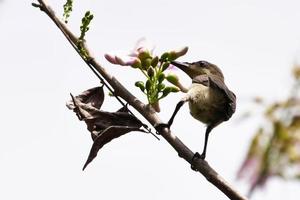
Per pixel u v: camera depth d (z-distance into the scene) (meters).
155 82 6.99
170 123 6.62
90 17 6.74
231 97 8.17
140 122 6.91
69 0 6.79
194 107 8.31
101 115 7.16
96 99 7.45
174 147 6.59
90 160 6.82
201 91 8.30
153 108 7.05
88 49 6.78
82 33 6.75
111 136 6.82
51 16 6.78
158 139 6.75
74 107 7.36
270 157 7.14
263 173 7.01
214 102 8.29
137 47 7.36
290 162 7.10
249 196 6.92
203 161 6.39
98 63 6.82
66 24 6.79
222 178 6.25
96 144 6.80
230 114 8.12
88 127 7.17
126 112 7.01
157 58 7.15
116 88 6.77
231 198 6.16
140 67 7.19
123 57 7.21
